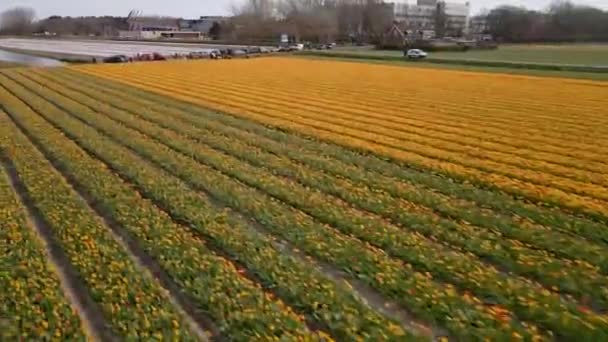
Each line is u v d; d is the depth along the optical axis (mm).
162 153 18500
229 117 26047
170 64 59438
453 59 64438
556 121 24938
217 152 18812
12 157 18094
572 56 71500
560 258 10328
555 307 8391
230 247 10734
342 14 127438
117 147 19500
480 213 12633
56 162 17797
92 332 8086
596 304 8703
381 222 12125
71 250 10609
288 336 7621
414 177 15680
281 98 32969
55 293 8852
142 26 185125
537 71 49469
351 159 17844
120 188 14695
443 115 26969
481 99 32500
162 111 27750
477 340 7617
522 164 17234
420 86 39406
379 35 112688
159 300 8680
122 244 11203
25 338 7672
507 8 127750
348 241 11000
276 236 11555
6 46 119688
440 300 8609
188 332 7805
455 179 15680
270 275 9500
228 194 14164
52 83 40938
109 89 37156
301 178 15633
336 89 37688
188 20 199375
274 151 18984
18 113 26891
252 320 8047
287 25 119062
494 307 8523
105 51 93062
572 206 12984
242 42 119250
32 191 14430
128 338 7656
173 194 14148
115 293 8906
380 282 9250
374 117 26344
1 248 10523
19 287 8945
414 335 7688
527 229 11562
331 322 8062
